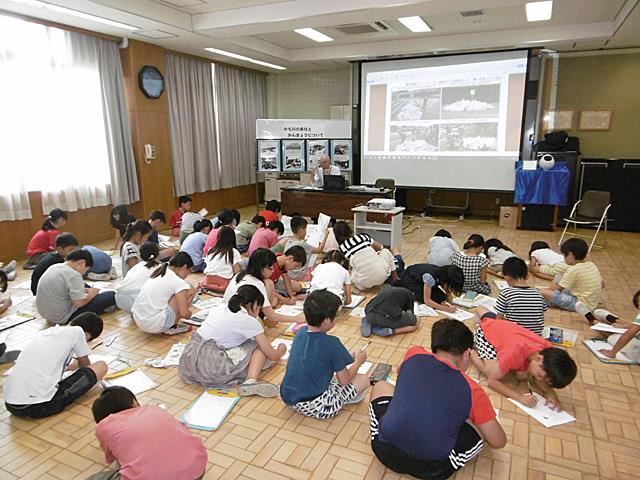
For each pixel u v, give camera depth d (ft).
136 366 9.11
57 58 17.19
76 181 18.39
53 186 17.46
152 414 5.51
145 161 21.09
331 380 7.41
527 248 18.51
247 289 8.48
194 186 25.16
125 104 20.08
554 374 6.88
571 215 19.15
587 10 17.67
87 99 18.49
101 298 11.65
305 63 26.63
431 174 24.68
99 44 18.71
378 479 6.09
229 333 8.30
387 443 5.80
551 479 6.13
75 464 6.46
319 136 26.81
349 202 20.70
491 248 15.01
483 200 26.40
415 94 24.30
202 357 8.19
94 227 19.69
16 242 16.66
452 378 5.56
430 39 22.68
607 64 22.97
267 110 31.40
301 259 11.68
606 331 10.04
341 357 7.11
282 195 22.16
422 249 18.48
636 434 7.06
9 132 15.79
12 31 15.62
